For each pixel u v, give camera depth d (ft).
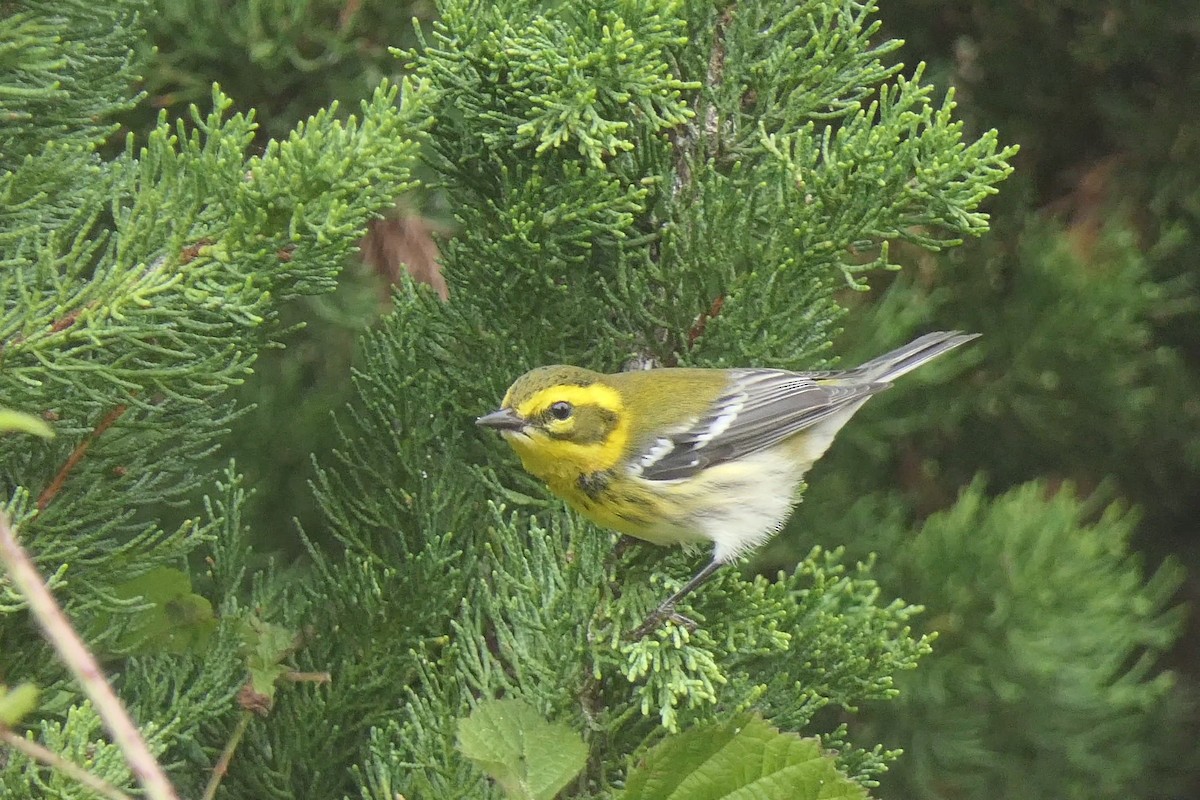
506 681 21.31
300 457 35.76
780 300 24.13
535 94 23.36
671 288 24.75
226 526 23.49
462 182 24.81
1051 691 33.83
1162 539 47.70
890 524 36.60
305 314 36.52
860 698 23.67
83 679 11.38
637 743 22.11
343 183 18.63
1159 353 41.19
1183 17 39.42
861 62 25.13
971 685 33.14
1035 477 42.78
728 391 28.99
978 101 42.09
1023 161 42.01
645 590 24.68
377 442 25.17
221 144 18.53
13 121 21.18
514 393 25.41
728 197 23.86
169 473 21.42
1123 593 33.76
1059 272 38.68
